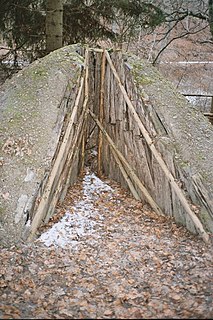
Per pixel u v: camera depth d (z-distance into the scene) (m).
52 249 5.29
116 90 7.09
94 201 6.74
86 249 5.32
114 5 10.63
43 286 4.51
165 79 7.34
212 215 5.59
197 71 20.25
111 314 4.04
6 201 5.65
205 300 4.20
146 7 11.12
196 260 5.03
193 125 6.58
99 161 7.62
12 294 4.33
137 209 6.50
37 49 10.64
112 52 7.26
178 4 13.68
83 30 10.87
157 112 6.50
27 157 6.05
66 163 6.47
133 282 4.62
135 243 5.46
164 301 4.23
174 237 5.65
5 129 6.48
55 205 6.11
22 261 4.95
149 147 6.39
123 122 6.96
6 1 9.88
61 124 6.41
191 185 5.82
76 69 7.00
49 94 6.73
